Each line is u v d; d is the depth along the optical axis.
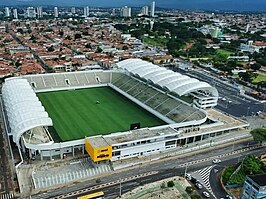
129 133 136.38
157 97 186.88
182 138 142.25
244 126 161.62
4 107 167.25
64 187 110.12
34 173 116.00
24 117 129.25
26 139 127.62
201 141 149.38
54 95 199.12
